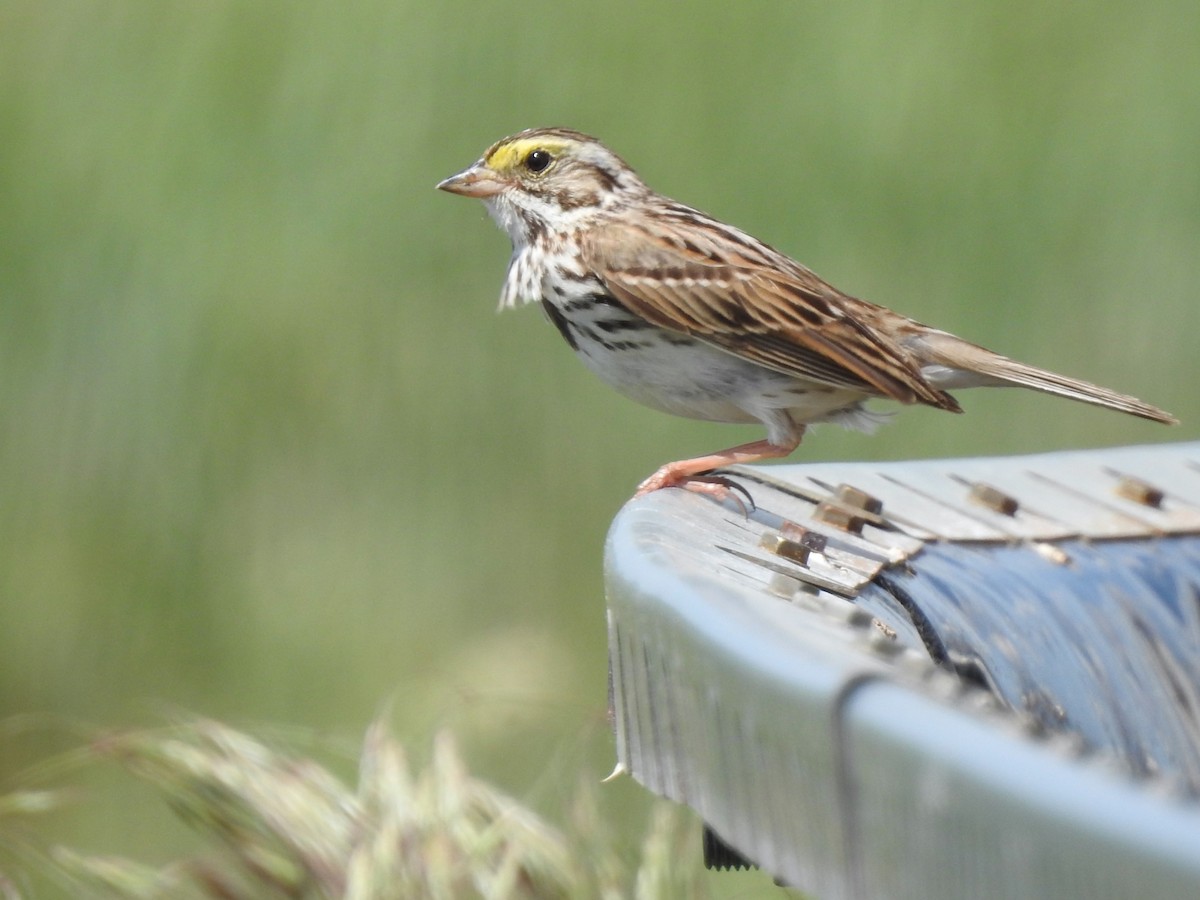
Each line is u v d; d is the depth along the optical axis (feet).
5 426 37.29
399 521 38.24
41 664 37.78
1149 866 7.62
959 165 37.06
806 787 9.98
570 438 38.58
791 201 36.94
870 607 14.87
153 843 32.07
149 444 37.55
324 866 20.67
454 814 20.77
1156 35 37.73
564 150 27.40
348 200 37.37
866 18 37.73
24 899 23.38
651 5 37.81
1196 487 20.45
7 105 37.40
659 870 21.11
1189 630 17.67
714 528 16.66
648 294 25.99
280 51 37.58
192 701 37.47
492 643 35.81
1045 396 38.14
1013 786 8.31
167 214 37.14
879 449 38.78
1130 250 36.88
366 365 37.83
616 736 13.70
